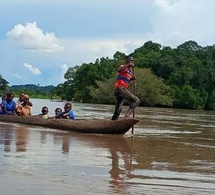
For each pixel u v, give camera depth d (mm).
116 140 11188
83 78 96750
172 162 7746
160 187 5645
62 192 5117
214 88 85312
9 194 4898
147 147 9906
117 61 97125
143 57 98750
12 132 11773
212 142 11984
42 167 6574
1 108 16391
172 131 15609
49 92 111875
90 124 12719
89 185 5539
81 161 7340
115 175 6270
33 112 28672
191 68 88938
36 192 5051
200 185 5875
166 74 90875
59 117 14836
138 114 33219
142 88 78312
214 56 106125
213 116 38938
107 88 82188
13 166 6496
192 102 78938
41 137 10898
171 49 106000
